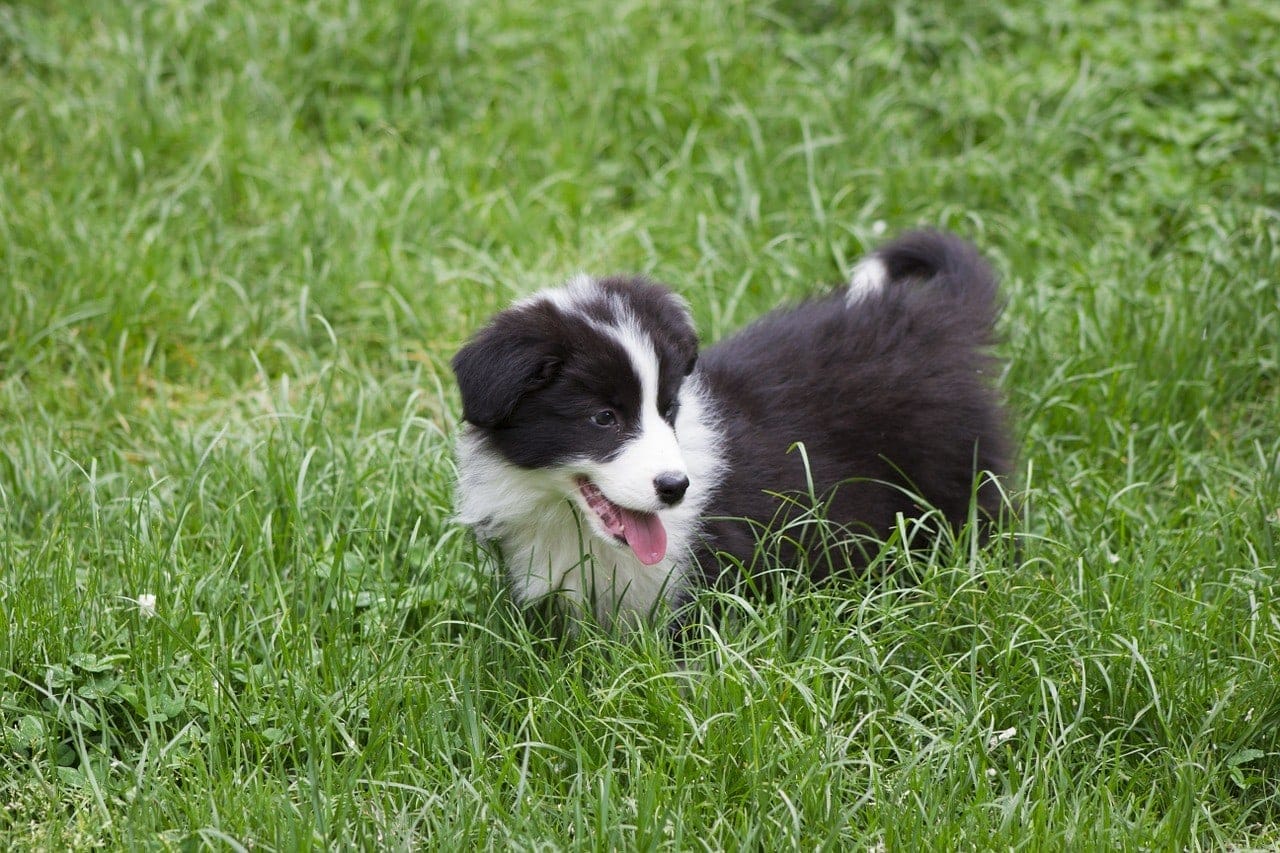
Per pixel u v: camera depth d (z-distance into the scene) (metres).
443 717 6.27
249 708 6.32
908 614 6.78
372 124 11.74
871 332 7.50
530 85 12.00
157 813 5.74
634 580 6.71
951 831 5.61
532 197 10.79
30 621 6.52
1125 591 6.83
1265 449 8.41
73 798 5.91
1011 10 12.37
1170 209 10.52
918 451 7.33
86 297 9.63
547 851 5.42
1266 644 6.55
